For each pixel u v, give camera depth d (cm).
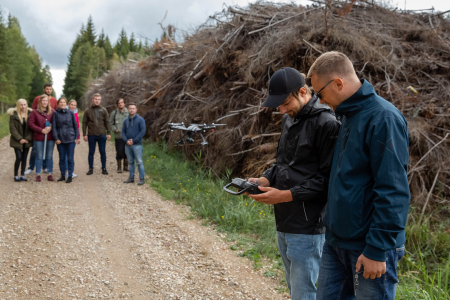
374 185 154
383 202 147
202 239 449
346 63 173
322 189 199
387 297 162
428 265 420
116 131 834
